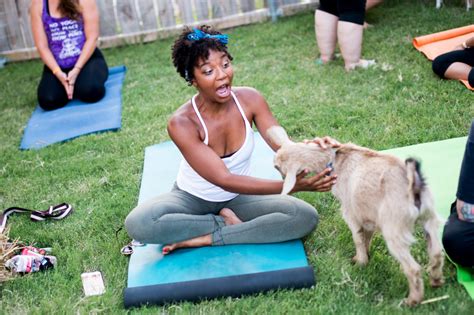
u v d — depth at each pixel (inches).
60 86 245.9
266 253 135.3
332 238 141.6
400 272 125.5
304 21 302.4
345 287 124.9
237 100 137.1
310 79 231.8
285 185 114.3
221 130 134.1
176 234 137.2
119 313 126.0
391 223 110.3
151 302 127.0
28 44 318.0
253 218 141.9
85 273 139.3
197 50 125.6
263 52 271.1
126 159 194.4
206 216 140.2
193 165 132.0
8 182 192.1
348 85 219.9
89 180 185.5
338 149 120.2
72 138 214.8
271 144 134.2
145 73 271.9
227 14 316.2
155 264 136.1
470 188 113.9
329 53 243.8
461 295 116.3
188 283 128.0
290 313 119.4
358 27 225.9
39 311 129.6
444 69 206.8
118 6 313.3
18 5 310.8
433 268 116.0
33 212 167.5
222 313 122.3
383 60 233.9
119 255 146.2
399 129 182.9
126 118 224.7
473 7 271.6
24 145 215.9
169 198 139.9
